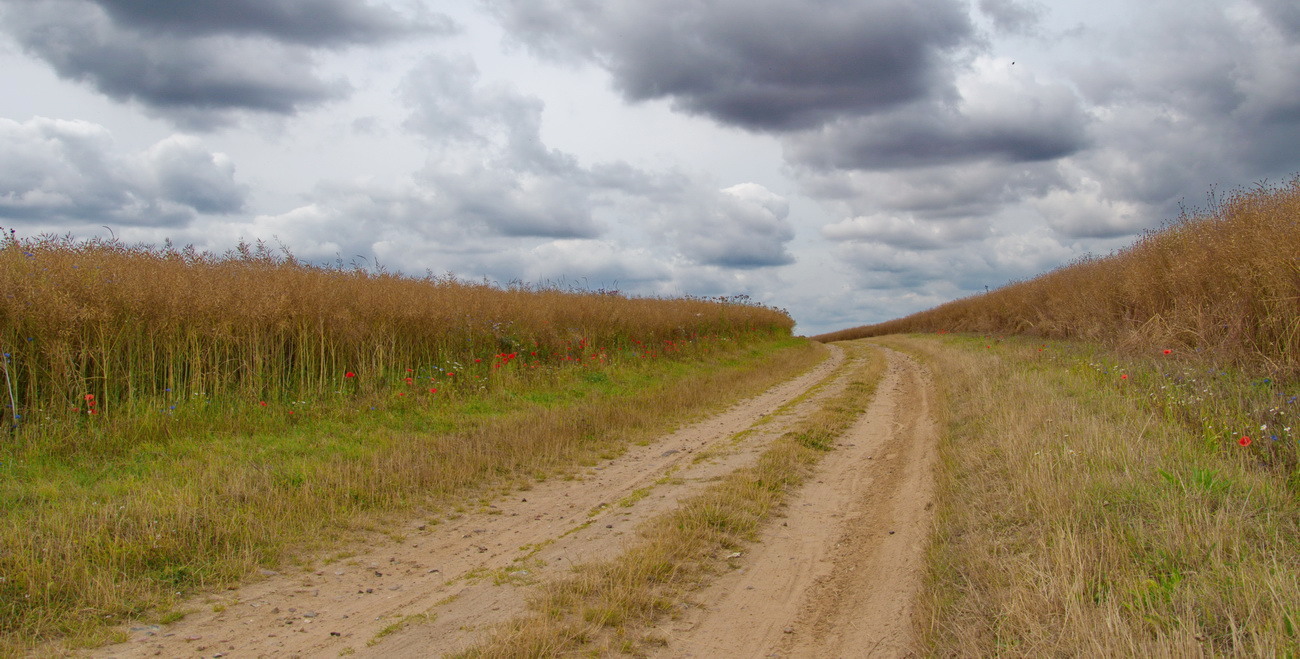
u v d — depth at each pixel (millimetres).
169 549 5242
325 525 6270
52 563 4797
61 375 8016
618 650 4129
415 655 4098
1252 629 3148
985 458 7246
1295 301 8336
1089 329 14945
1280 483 4969
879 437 10305
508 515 6938
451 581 5301
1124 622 3438
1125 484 5184
